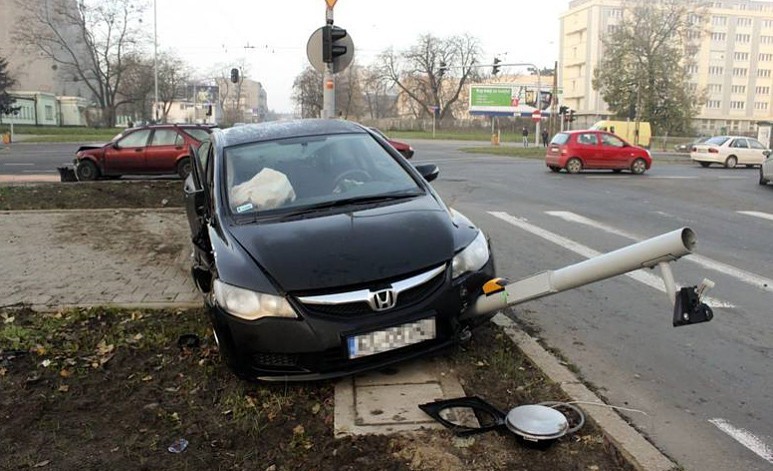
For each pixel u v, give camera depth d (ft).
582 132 76.33
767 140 145.38
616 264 12.92
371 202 15.78
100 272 23.43
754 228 35.99
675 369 15.12
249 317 12.68
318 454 10.93
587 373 14.84
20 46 275.80
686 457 11.32
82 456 11.18
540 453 10.77
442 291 13.32
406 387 13.20
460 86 288.92
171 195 43.19
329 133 18.66
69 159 93.45
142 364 15.03
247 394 13.26
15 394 13.58
